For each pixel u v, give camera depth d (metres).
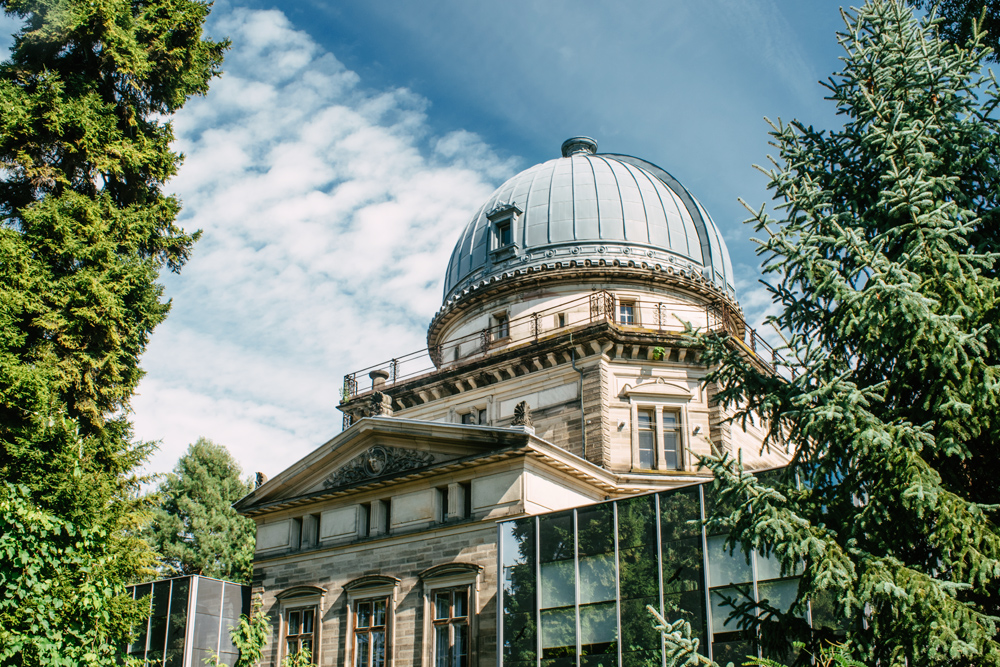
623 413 35.00
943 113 15.68
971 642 12.06
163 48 25.20
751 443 36.09
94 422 22.12
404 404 41.03
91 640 14.41
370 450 33.12
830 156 16.83
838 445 14.49
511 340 39.25
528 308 39.75
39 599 13.62
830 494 14.99
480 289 41.12
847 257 15.48
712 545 23.31
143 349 23.89
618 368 35.75
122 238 23.56
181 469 68.44
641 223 41.44
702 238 43.09
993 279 14.12
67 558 14.48
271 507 35.09
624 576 24.61
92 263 22.22
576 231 41.12
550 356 36.44
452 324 43.38
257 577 34.53
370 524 32.19
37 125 22.78
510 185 45.34
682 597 23.36
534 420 36.25
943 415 13.92
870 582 12.80
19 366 19.61
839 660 11.62
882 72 16.00
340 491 33.09
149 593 35.66
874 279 13.62
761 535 14.05
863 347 14.88
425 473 30.77
